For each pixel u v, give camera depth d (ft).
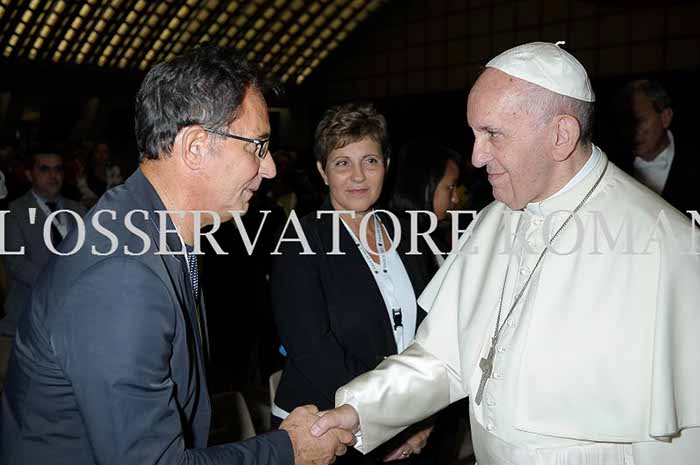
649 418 4.55
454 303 6.03
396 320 6.97
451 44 40.91
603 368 4.71
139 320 3.83
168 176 4.46
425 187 9.30
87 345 3.75
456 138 41.06
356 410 5.59
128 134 19.44
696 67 31.01
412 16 42.63
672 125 29.48
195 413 4.66
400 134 43.73
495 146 4.87
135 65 39.91
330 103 47.60
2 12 32.01
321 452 5.33
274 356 16.17
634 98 11.85
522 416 4.91
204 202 4.56
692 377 4.52
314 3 41.65
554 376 4.85
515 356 5.06
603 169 5.19
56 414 4.02
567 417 4.79
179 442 4.04
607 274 4.86
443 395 5.93
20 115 35.65
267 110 4.66
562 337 4.89
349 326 6.74
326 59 46.60
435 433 7.90
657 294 4.65
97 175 18.97
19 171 20.22
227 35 42.09
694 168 11.68
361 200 7.12
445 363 5.94
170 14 37.55
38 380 4.00
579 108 4.83
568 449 4.89
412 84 43.19
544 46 4.93
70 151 18.16
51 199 13.17
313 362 6.47
